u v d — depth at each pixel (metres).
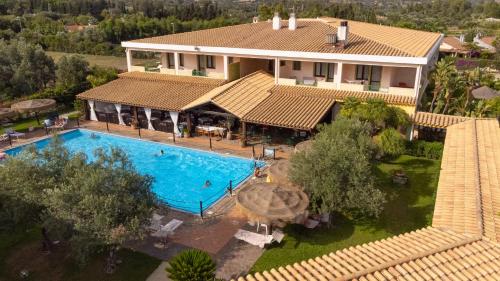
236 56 37.31
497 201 16.78
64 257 17.92
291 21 42.38
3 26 95.25
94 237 14.70
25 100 41.38
